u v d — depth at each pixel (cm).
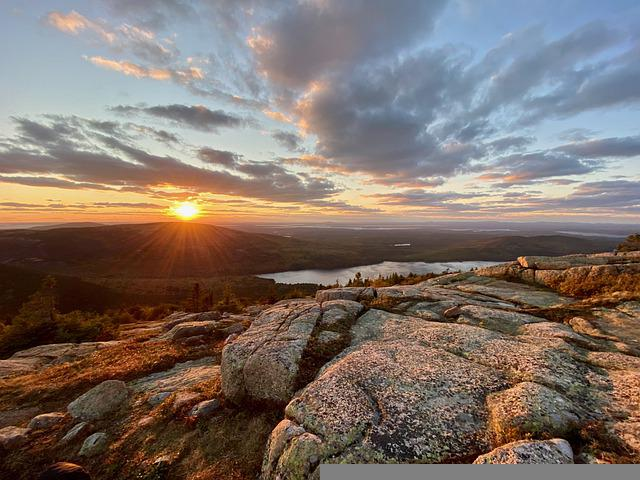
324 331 1574
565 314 1633
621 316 1512
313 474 703
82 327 3994
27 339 3556
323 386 991
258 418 1099
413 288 2578
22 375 2211
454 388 938
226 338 2369
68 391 1608
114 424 1211
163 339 2616
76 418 1270
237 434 1035
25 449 1100
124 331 4344
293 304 2191
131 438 1092
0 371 2317
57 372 1998
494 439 743
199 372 1652
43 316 4856
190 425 1110
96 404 1319
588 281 2280
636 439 673
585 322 1471
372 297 2347
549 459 611
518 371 1010
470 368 1048
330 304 2036
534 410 775
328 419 832
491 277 3012
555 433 721
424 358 1140
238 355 1302
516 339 1301
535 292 2342
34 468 1015
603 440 689
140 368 1822
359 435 772
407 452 716
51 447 1105
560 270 2625
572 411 783
